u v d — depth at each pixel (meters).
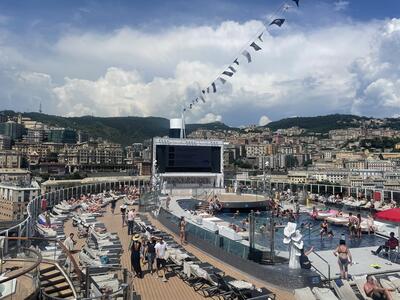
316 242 17.25
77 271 9.41
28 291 7.55
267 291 9.62
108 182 44.12
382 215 12.76
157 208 25.50
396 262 13.04
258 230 12.62
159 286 11.07
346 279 10.66
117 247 14.77
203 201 31.16
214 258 14.38
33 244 14.99
